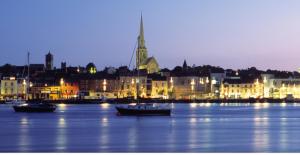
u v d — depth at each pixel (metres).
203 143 140.50
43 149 128.62
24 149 128.62
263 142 142.75
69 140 146.25
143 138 151.50
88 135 159.00
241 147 132.88
